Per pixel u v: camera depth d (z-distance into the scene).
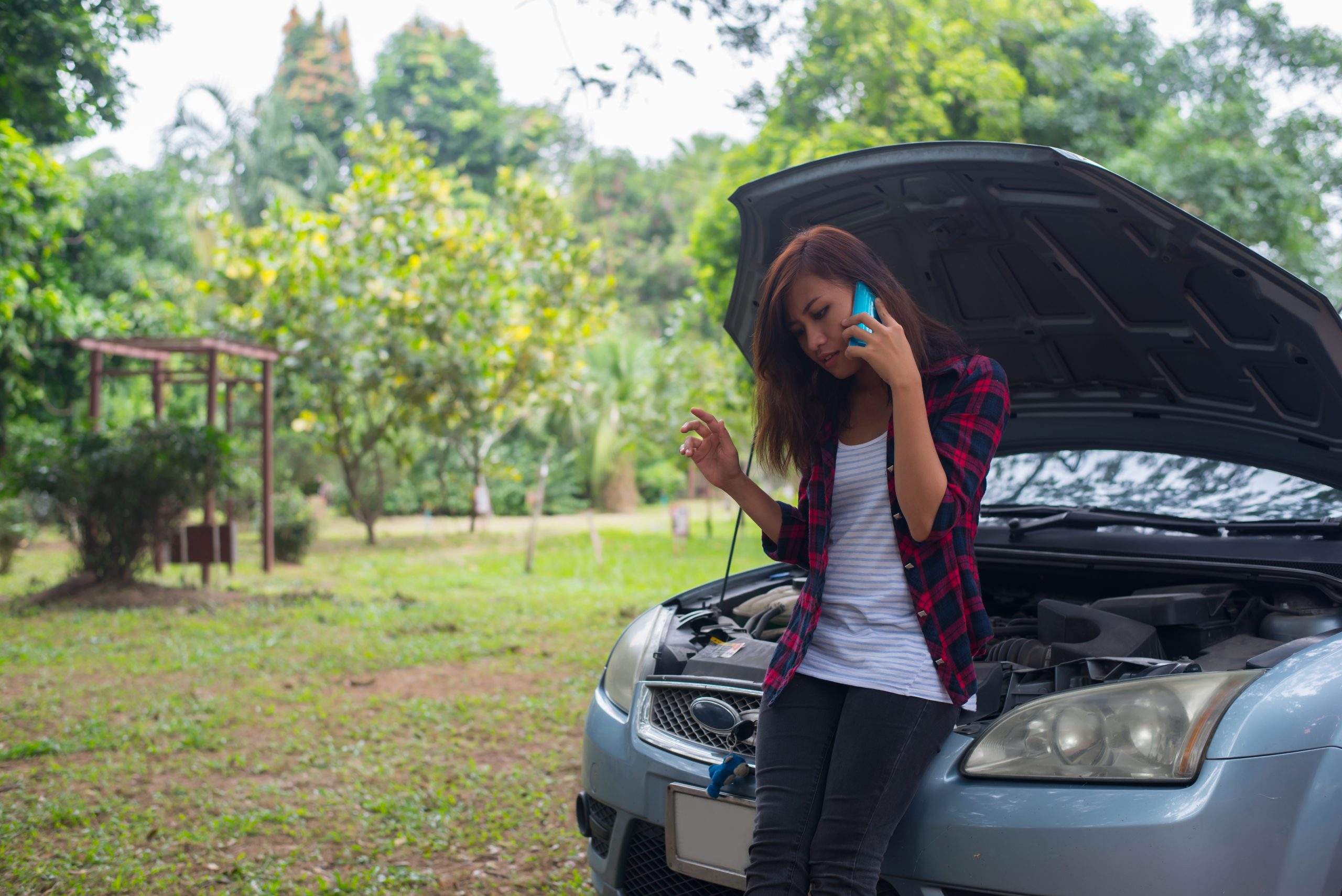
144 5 11.92
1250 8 14.76
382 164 20.28
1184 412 3.06
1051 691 2.23
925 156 2.44
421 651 7.48
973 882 1.79
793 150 14.30
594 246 20.16
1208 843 1.63
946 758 1.95
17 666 6.95
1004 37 14.74
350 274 17.55
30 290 14.25
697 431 2.16
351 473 20.30
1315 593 2.53
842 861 1.75
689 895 2.31
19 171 11.70
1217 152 13.48
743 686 2.28
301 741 5.06
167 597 10.50
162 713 5.61
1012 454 3.55
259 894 3.24
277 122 34.91
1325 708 1.75
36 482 10.49
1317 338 2.25
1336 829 1.65
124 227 19.05
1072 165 2.23
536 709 5.72
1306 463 2.86
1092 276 2.70
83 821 3.90
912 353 1.81
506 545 20.69
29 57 11.45
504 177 21.08
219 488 11.39
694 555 18.48
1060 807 1.76
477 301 18.23
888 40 13.12
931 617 1.81
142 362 17.94
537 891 3.32
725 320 3.06
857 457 1.94
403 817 3.95
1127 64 15.36
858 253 1.88
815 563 1.96
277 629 8.66
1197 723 1.77
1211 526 2.79
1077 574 3.03
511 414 21.00
